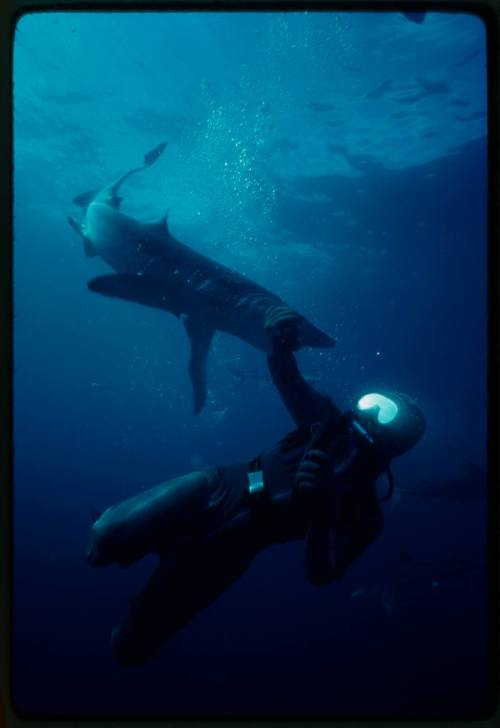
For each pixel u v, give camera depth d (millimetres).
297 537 3102
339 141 16641
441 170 18172
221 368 35188
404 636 15594
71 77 15320
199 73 14656
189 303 4293
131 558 2973
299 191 19531
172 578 3090
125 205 21156
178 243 4434
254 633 16938
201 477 3168
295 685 13469
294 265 26375
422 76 13828
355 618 17703
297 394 3213
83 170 20703
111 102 16297
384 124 15758
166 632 3180
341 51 13133
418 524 24219
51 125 17766
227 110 15836
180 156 18359
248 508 3088
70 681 13828
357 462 2873
